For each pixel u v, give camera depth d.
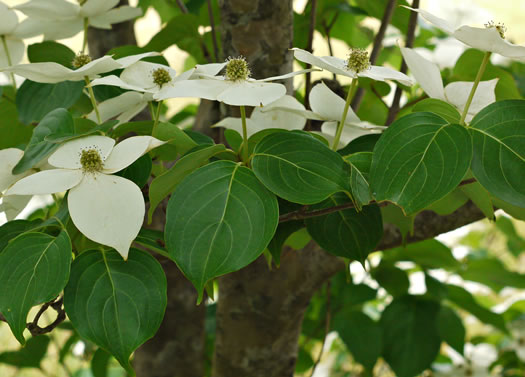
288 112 0.72
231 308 0.91
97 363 1.09
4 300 0.60
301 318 0.94
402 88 0.85
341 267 0.88
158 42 0.88
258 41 0.80
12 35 0.80
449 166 0.60
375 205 0.69
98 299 0.60
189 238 0.60
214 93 0.63
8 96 0.87
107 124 0.65
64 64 0.79
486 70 0.84
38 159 0.63
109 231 0.60
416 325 1.05
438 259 1.06
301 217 0.66
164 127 0.67
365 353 1.05
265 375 0.94
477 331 1.65
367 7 0.99
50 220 0.63
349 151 0.68
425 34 1.24
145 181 0.66
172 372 1.07
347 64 0.66
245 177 0.62
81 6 0.78
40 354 1.10
